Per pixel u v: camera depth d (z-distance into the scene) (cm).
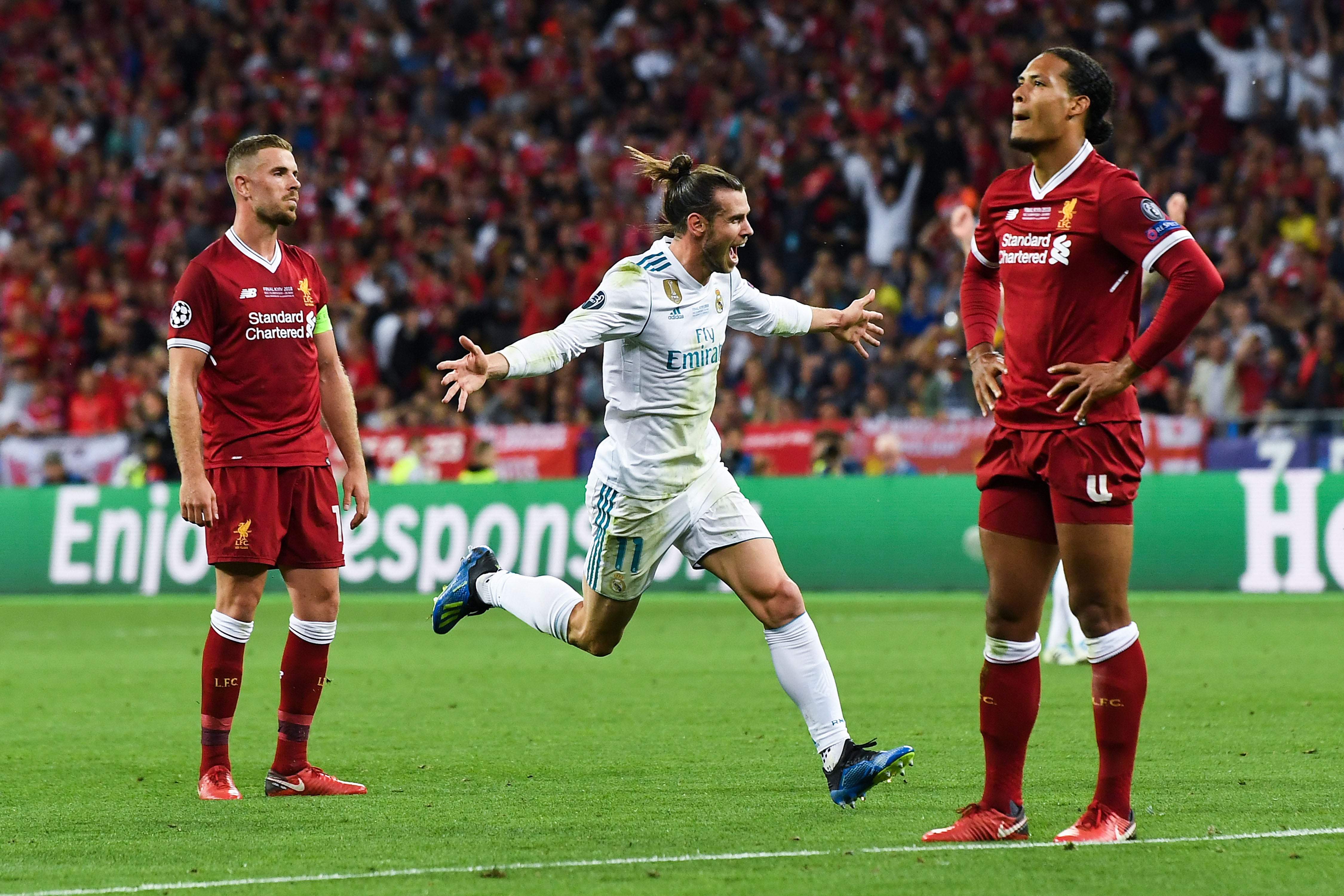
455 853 1531
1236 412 5775
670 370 1728
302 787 1917
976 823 1576
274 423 1934
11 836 1652
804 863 1459
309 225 8362
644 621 4584
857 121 7525
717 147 7800
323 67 9238
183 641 4200
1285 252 6412
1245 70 7212
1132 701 1562
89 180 8881
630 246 7631
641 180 7931
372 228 8094
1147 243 1505
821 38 8150
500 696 2927
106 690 3125
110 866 1488
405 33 9212
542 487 5428
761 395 6188
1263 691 2809
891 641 3809
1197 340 6012
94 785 2016
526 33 9019
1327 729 2358
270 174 1927
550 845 1568
